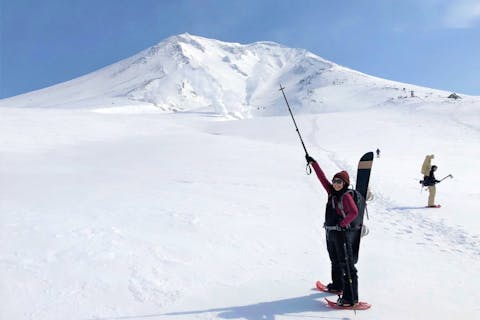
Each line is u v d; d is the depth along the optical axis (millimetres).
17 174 17156
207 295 5785
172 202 11906
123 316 5086
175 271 6574
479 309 5773
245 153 28297
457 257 8500
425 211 13453
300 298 5766
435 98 106625
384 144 46312
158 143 34656
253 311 5309
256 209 11773
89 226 8758
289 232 9492
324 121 68250
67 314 5082
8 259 6680
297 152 30828
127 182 15586
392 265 7621
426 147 44750
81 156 26031
